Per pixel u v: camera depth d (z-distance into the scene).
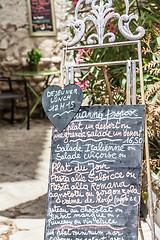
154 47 2.46
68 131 1.80
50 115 1.83
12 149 4.13
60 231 1.69
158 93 2.06
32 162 3.64
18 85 5.78
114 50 2.57
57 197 1.74
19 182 3.08
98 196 1.69
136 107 1.73
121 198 1.66
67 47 2.04
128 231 1.61
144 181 2.18
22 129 5.16
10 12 5.61
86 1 1.87
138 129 1.71
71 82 1.89
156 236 2.08
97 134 1.76
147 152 1.76
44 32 5.70
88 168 1.73
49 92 1.85
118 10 2.55
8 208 2.60
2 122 5.67
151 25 2.48
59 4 5.69
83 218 1.68
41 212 2.55
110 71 2.52
